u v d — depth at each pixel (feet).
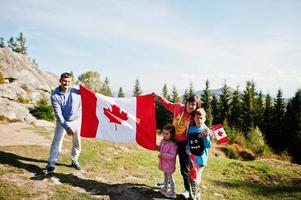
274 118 173.58
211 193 22.90
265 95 193.88
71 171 22.65
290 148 139.74
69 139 34.09
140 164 28.09
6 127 38.11
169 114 176.86
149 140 22.04
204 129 17.74
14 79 75.25
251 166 32.27
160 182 22.84
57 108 20.89
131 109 22.50
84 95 22.58
